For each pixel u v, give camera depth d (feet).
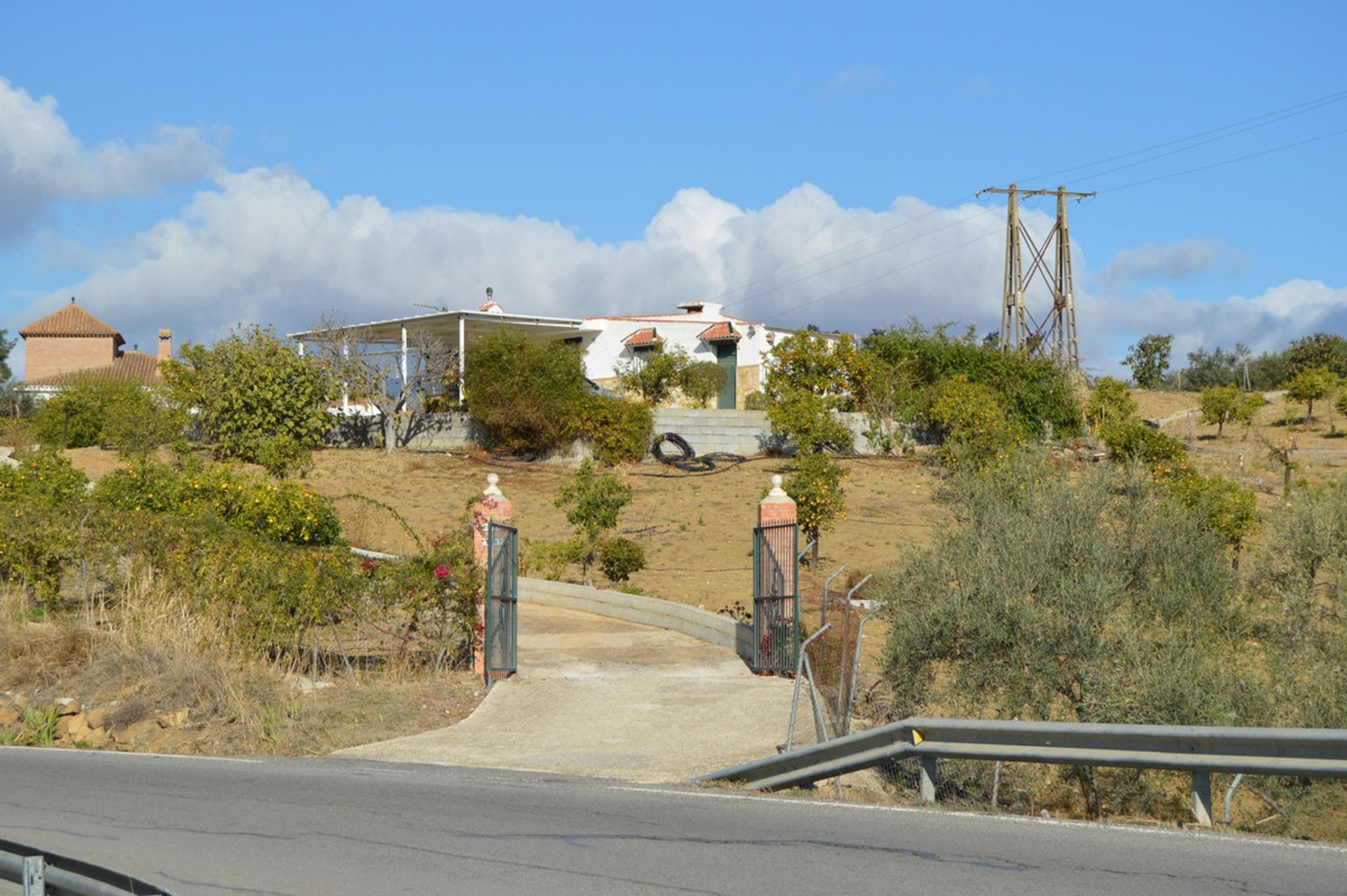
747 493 107.96
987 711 42.73
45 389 182.50
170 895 13.05
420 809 30.30
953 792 39.09
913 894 21.25
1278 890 20.92
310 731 44.57
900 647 43.65
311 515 67.62
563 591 79.36
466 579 56.80
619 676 56.65
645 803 31.19
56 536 55.83
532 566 83.92
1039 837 25.73
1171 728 26.40
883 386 126.93
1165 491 50.88
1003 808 37.42
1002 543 45.14
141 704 45.78
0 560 56.13
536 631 70.18
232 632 53.21
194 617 53.78
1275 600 46.42
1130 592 45.88
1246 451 137.59
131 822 28.86
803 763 32.89
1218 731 25.80
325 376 121.49
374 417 126.31
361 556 63.46
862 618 44.27
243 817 29.37
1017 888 21.44
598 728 46.14
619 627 71.61
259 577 53.47
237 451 114.11
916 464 119.14
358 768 37.96
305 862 24.68
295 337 127.24
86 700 47.29
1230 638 44.83
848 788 36.94
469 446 122.01
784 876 22.77
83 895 14.56
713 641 64.95
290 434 115.85
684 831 27.25
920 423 127.24
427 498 104.68
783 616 55.88
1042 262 157.58
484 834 27.14
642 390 149.79
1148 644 41.65
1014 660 41.93
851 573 79.46
